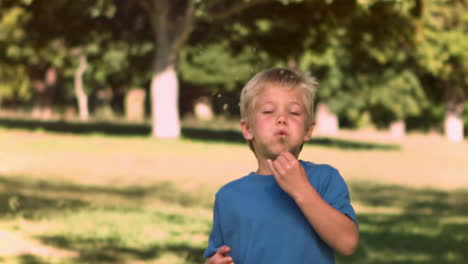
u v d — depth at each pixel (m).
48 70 62.97
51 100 64.62
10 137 27.48
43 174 17.02
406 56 40.62
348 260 7.96
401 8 26.39
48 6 30.45
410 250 8.75
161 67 31.44
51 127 35.69
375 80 45.50
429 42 38.38
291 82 2.69
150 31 35.03
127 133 34.28
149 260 7.46
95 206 11.46
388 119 70.31
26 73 61.69
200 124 53.88
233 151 26.95
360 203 15.18
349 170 23.44
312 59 40.03
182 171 19.72
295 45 32.88
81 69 59.94
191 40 34.09
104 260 7.35
